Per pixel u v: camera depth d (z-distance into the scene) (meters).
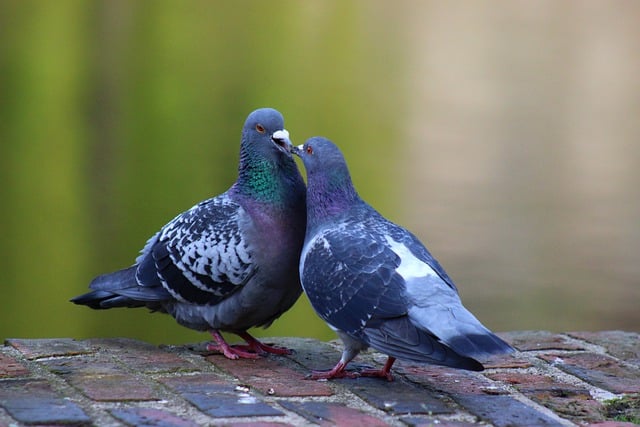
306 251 5.51
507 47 33.12
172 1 37.00
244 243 5.80
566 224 17.97
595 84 30.06
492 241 17.00
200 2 37.38
